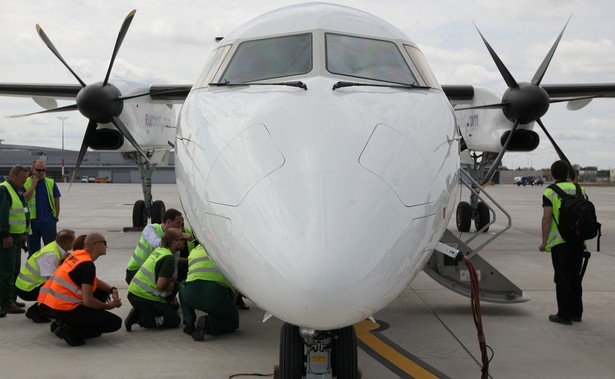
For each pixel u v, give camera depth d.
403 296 7.74
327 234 3.11
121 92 10.09
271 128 3.71
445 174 3.88
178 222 6.85
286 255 3.09
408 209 3.39
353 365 4.28
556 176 6.35
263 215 3.27
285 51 4.71
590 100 12.43
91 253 5.71
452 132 4.33
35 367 4.96
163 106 11.65
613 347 5.54
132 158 13.12
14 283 6.77
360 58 4.66
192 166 3.99
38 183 8.35
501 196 37.56
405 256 3.32
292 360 4.22
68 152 83.44
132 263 7.07
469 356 5.28
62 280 5.54
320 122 3.67
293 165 3.42
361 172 3.39
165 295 6.18
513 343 5.66
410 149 3.70
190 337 5.88
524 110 9.47
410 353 5.37
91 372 4.84
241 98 4.22
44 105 12.59
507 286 6.82
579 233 6.04
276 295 3.15
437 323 6.39
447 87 11.52
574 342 5.69
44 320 6.38
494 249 11.96
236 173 3.56
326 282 3.01
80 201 28.31
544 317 6.63
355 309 3.13
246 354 5.32
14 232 6.79
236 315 5.96
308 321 3.19
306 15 5.04
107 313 5.78
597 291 7.99
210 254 3.81
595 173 110.81
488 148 11.30
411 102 4.23
